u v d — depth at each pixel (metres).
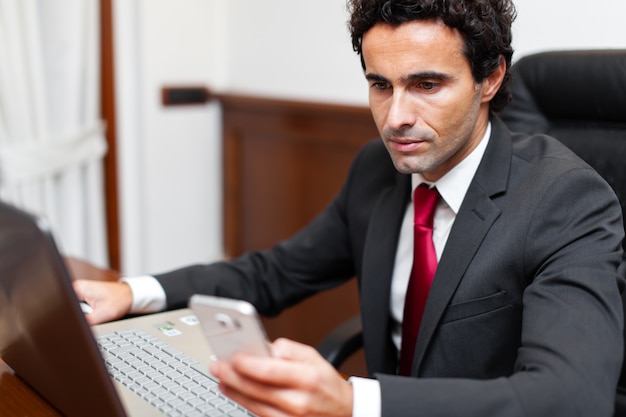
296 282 1.32
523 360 0.76
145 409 0.79
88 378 0.68
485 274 0.97
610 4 1.54
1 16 2.01
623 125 1.12
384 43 0.93
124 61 2.39
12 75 2.06
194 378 0.86
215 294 1.23
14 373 0.94
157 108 2.44
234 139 2.59
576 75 1.14
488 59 0.96
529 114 1.21
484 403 0.69
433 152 0.97
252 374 0.62
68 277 0.59
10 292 0.67
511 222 0.97
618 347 0.76
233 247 2.69
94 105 2.31
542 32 1.68
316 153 2.27
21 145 2.11
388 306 1.13
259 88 2.46
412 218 1.15
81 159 2.29
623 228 0.98
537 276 0.90
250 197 2.58
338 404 0.67
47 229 0.58
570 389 0.70
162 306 1.17
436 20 0.91
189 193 2.60
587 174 0.94
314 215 2.33
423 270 1.06
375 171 1.27
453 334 1.00
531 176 1.00
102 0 2.30
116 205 2.47
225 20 2.56
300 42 2.26
